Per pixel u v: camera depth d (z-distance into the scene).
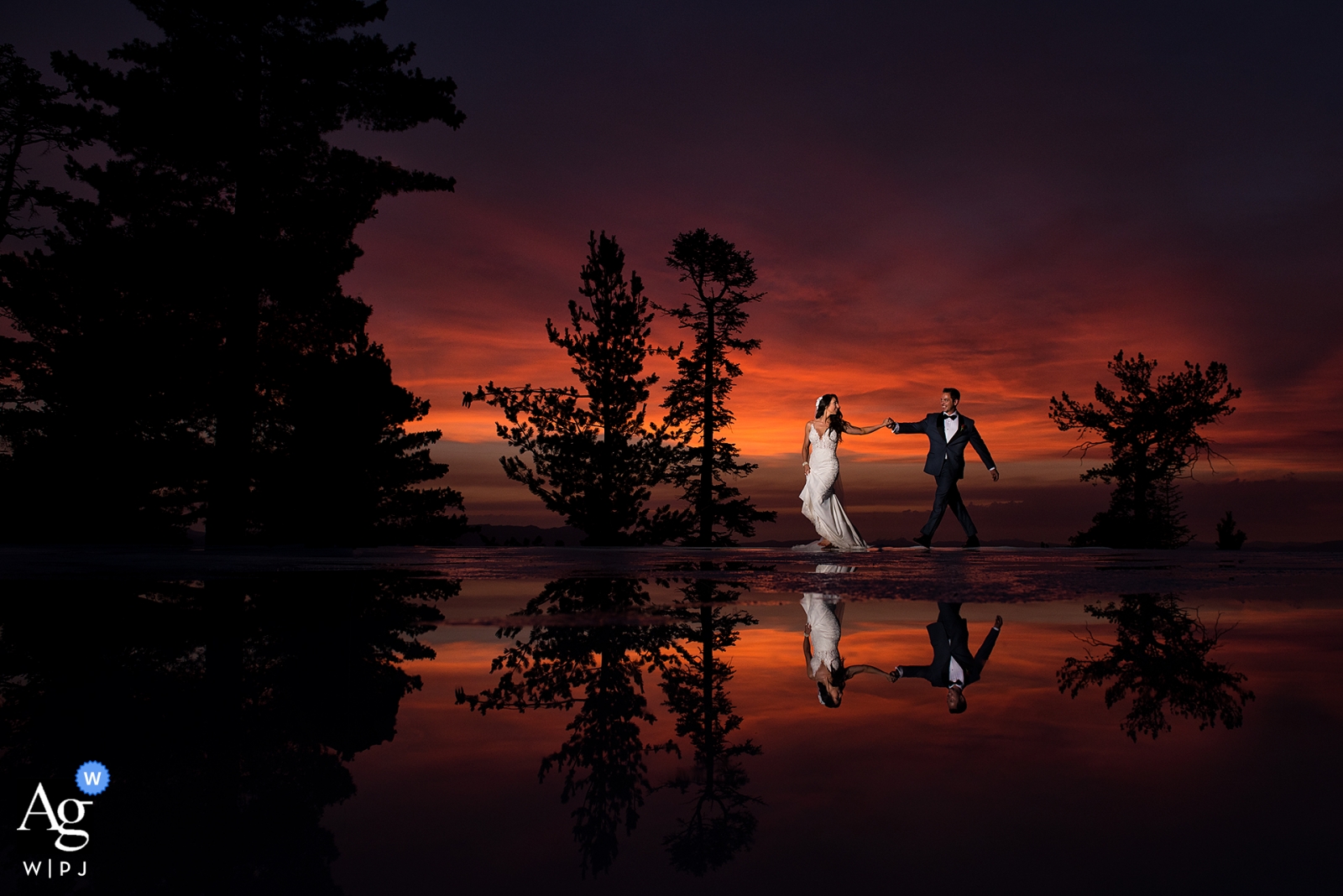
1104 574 6.27
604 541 29.53
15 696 1.74
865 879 0.75
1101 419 43.75
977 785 1.09
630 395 28.94
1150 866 0.79
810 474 11.84
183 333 20.47
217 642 2.57
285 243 19.38
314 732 1.45
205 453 21.30
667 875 0.78
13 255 21.61
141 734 1.41
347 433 23.92
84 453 21.59
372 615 3.38
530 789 1.11
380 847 0.87
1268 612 3.39
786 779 1.13
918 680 1.91
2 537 22.30
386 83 19.64
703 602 3.90
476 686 1.84
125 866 0.80
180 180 19.80
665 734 1.41
